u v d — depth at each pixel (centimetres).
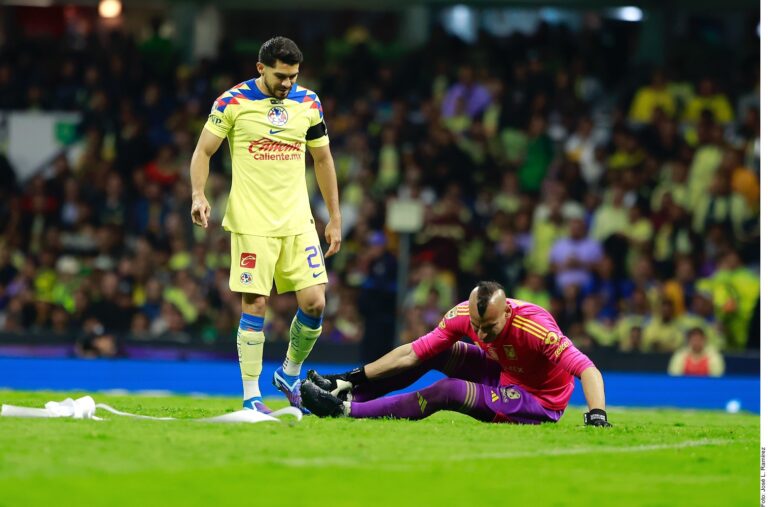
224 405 3297
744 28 7975
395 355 2767
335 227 2778
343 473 1962
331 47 7919
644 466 2156
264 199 2658
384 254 5881
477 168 6831
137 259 6303
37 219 6806
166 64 7800
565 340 2702
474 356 2855
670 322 5809
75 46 7969
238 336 2717
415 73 7488
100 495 1728
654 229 6450
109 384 5306
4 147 7256
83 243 6644
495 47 7588
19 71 7550
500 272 6203
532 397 2733
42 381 5312
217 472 1923
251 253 2658
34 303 6194
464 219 6488
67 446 2094
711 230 6462
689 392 5212
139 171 6931
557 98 7231
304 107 2677
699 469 2142
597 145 6988
